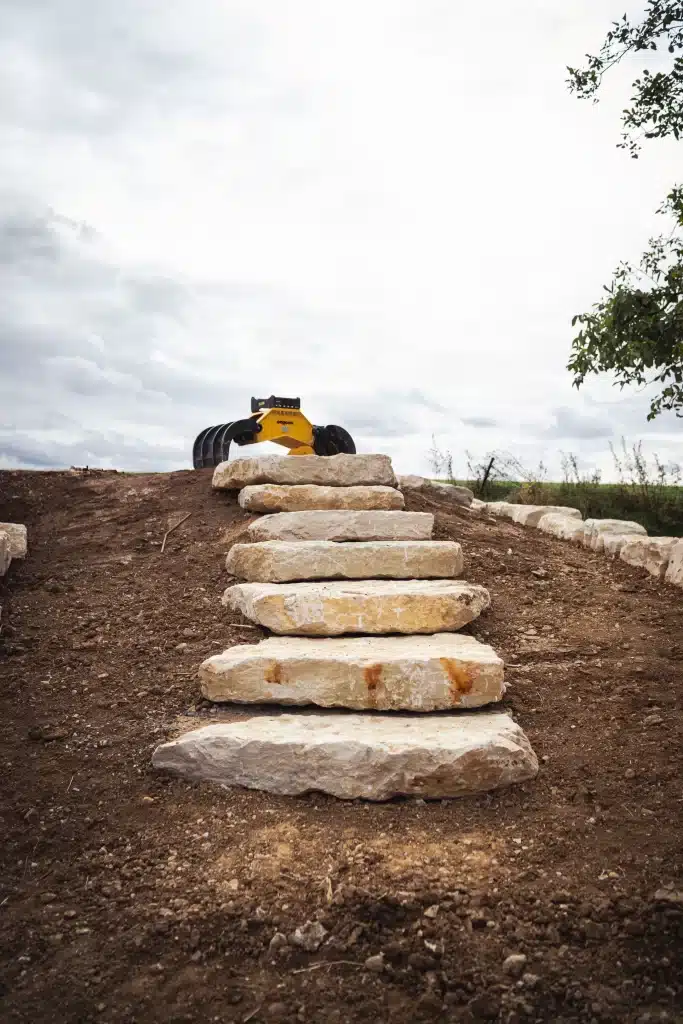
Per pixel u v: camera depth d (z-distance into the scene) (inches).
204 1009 112.4
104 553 271.9
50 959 121.3
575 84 316.5
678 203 280.4
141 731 181.2
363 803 158.2
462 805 157.5
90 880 138.3
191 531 283.6
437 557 249.4
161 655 212.7
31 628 224.7
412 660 185.0
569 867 137.7
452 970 118.1
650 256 293.3
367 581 242.2
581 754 173.2
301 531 267.0
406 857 140.3
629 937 122.2
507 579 262.2
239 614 230.7
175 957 121.5
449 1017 111.0
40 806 157.3
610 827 148.9
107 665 208.1
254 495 286.2
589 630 229.8
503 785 161.9
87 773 167.3
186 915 128.4
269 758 162.9
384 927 125.6
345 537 270.2
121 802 159.2
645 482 473.7
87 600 240.7
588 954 120.0
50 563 265.4
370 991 115.2
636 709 189.5
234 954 122.0
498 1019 110.5
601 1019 109.7
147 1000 113.8
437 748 159.3
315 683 186.2
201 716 186.4
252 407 418.0
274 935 124.0
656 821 149.7
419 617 215.5
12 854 145.3
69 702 192.2
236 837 147.9
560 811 154.6
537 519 351.9
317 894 131.4
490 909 128.2
